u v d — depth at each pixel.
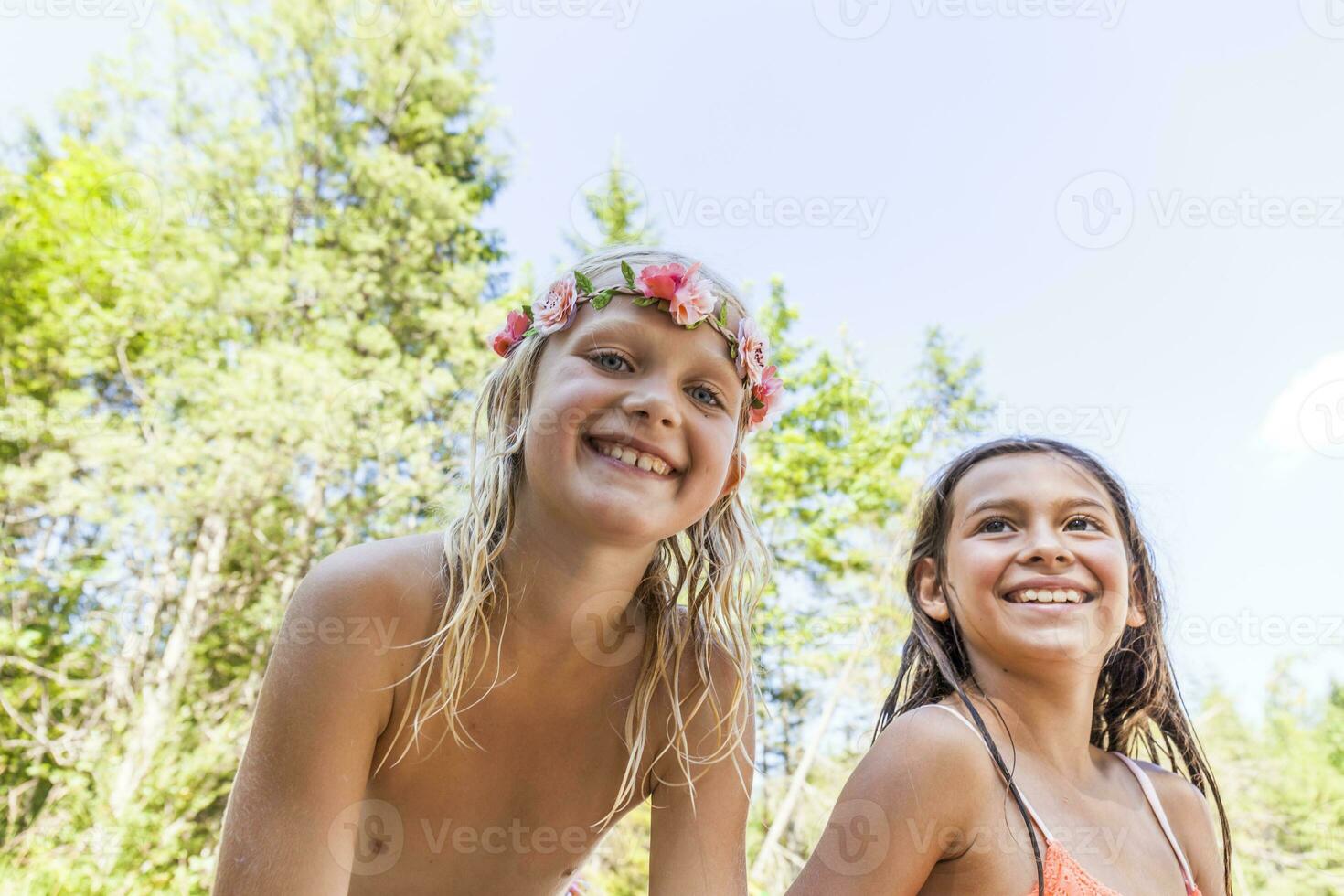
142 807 5.03
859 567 5.64
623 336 1.17
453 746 1.21
